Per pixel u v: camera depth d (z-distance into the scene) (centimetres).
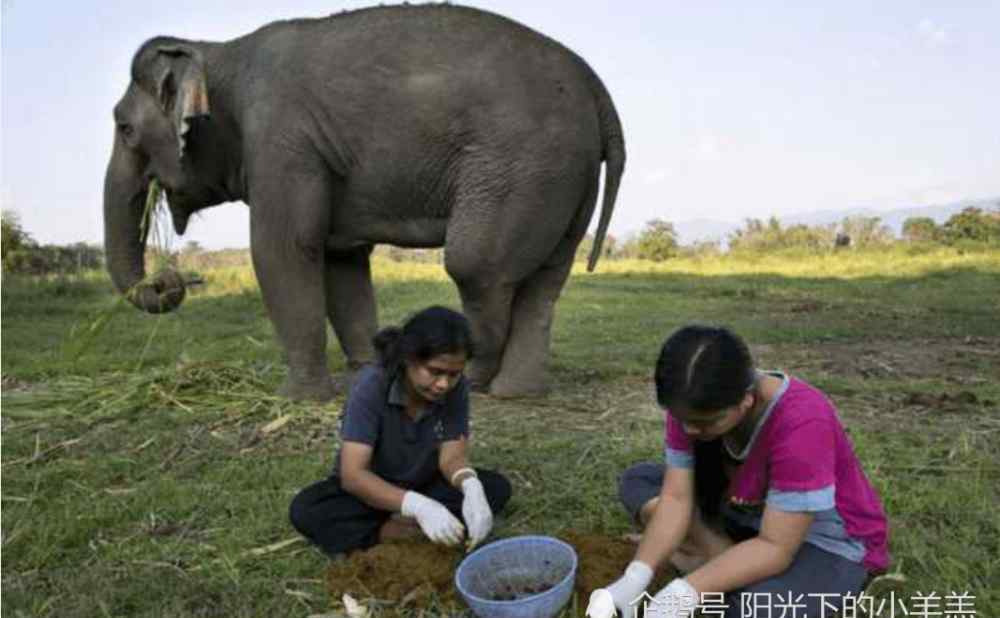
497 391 595
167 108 612
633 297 1391
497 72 539
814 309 1220
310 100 565
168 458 479
